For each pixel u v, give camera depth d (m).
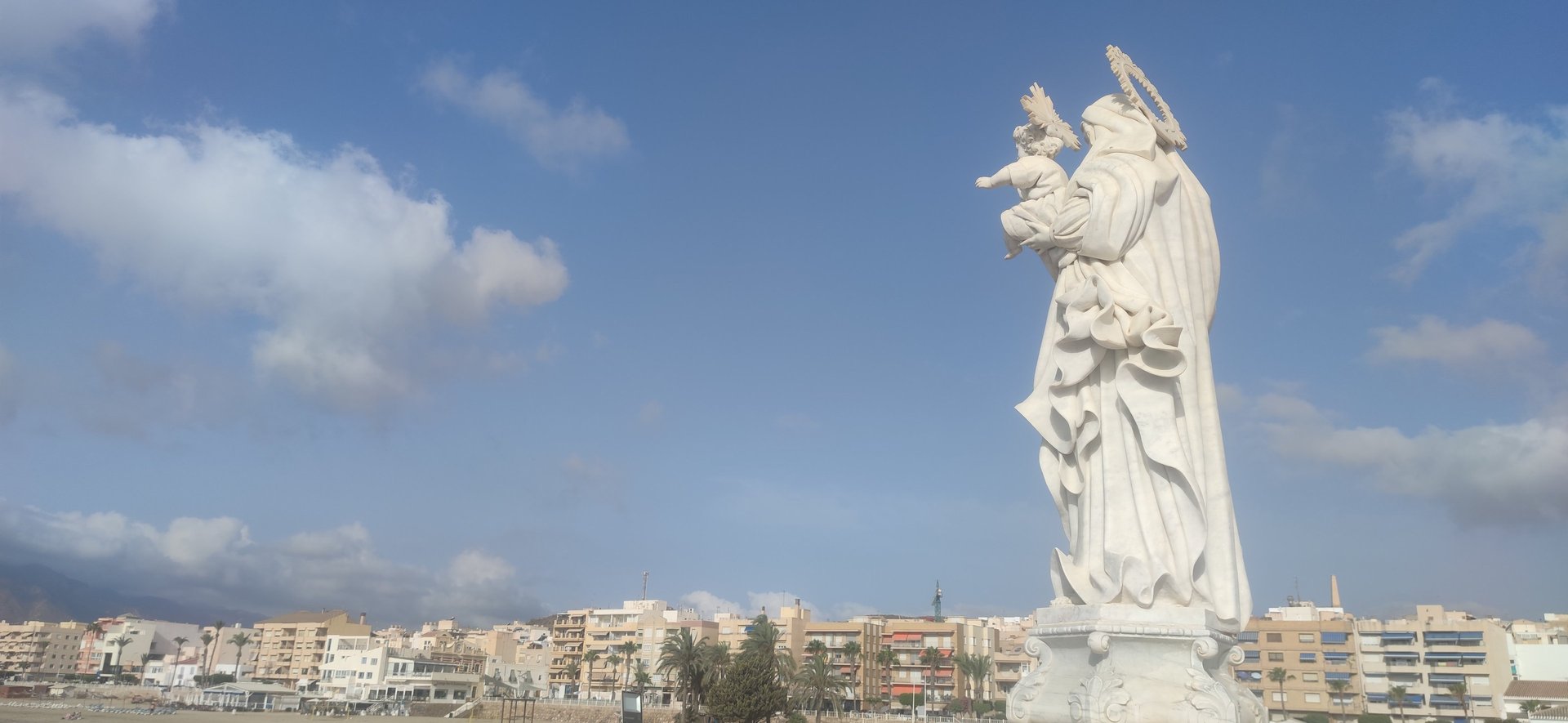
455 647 180.75
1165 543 24.55
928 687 148.50
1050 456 27.03
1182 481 24.64
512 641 179.25
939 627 151.38
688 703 110.31
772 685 75.62
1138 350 25.34
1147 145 26.80
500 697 152.38
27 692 156.00
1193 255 26.89
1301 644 121.06
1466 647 114.69
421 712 146.12
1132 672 23.33
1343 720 114.12
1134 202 25.56
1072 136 29.12
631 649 154.50
